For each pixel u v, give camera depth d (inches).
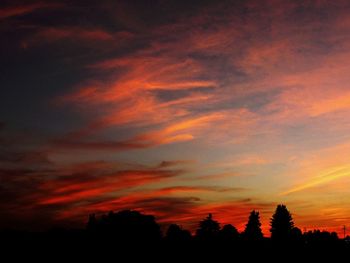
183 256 3390.7
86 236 3457.2
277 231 3983.8
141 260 3196.4
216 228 3855.8
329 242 3833.7
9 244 3193.9
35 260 2992.1
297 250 3759.8
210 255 3462.1
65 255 3147.1
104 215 3627.0
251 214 4062.5
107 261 3105.3
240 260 3422.7
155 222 3644.2
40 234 3452.3
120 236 3422.7
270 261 3459.6
